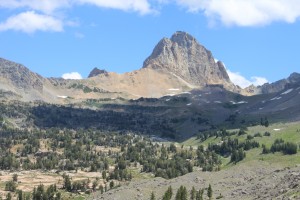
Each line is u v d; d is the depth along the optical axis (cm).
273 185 18712
